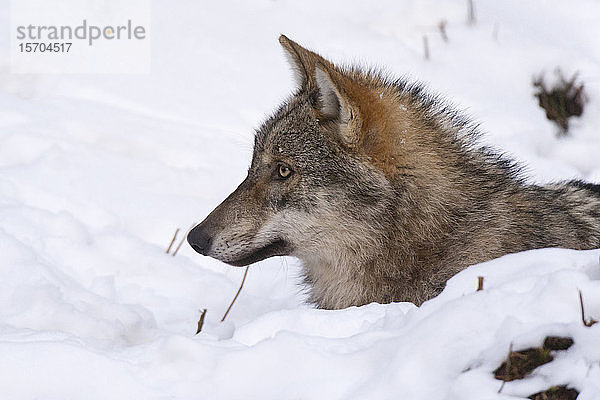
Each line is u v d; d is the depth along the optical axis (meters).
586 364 6.25
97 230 12.39
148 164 14.27
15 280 10.21
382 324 7.59
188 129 15.19
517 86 16.42
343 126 9.83
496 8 18.27
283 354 6.97
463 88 16.20
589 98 16.14
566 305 6.64
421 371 6.52
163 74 16.33
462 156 10.34
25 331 8.29
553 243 9.91
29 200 12.96
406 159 10.00
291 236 10.25
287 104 10.64
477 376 6.34
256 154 10.44
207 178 14.17
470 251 9.87
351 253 10.17
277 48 17.03
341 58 16.50
